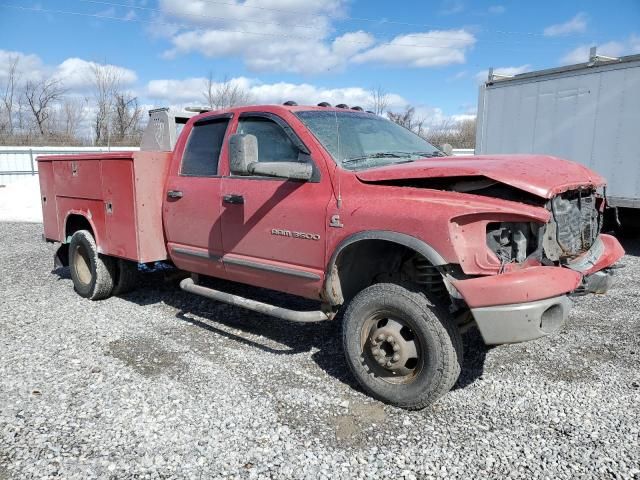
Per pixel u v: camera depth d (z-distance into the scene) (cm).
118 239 554
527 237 328
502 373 409
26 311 582
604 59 907
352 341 372
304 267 405
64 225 646
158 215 537
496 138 1094
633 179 857
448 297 381
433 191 345
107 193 557
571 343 468
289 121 423
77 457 300
